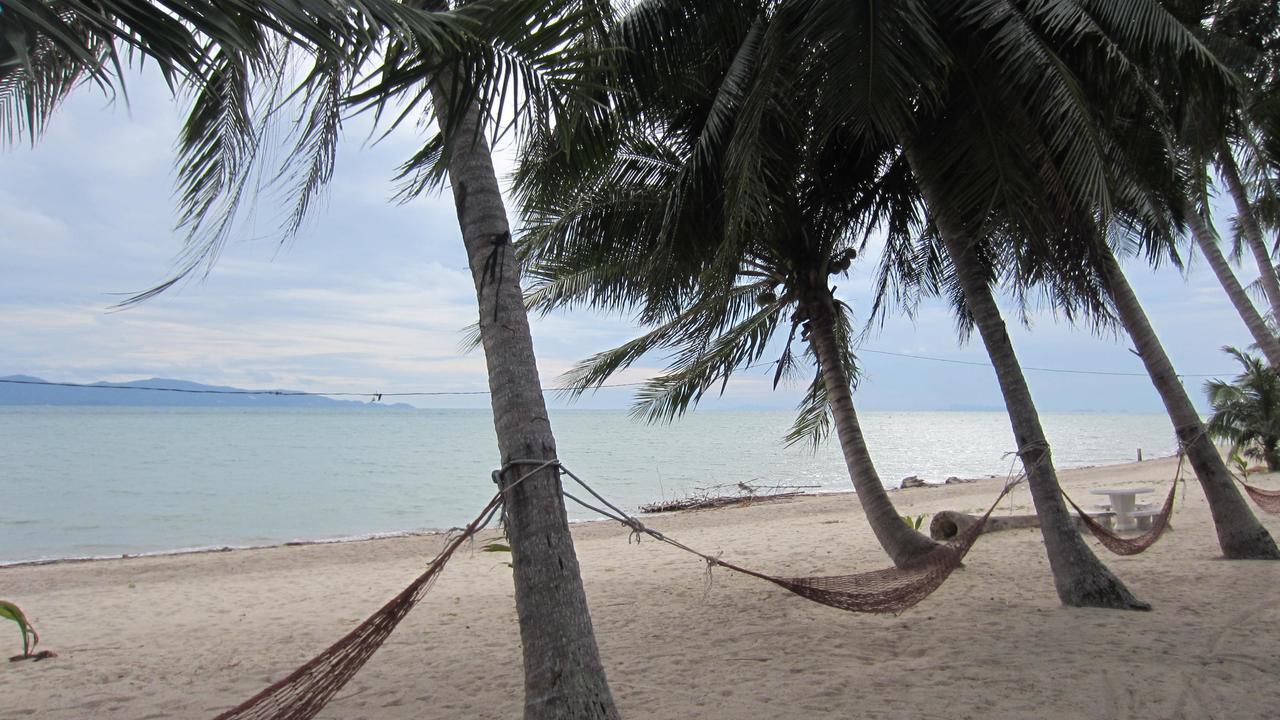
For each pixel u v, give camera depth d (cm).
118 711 459
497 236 349
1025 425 635
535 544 320
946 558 558
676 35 620
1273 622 539
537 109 318
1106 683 420
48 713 457
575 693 308
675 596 784
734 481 3000
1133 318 796
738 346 988
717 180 675
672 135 731
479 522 322
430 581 320
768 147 632
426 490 2686
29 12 167
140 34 190
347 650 301
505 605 784
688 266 767
